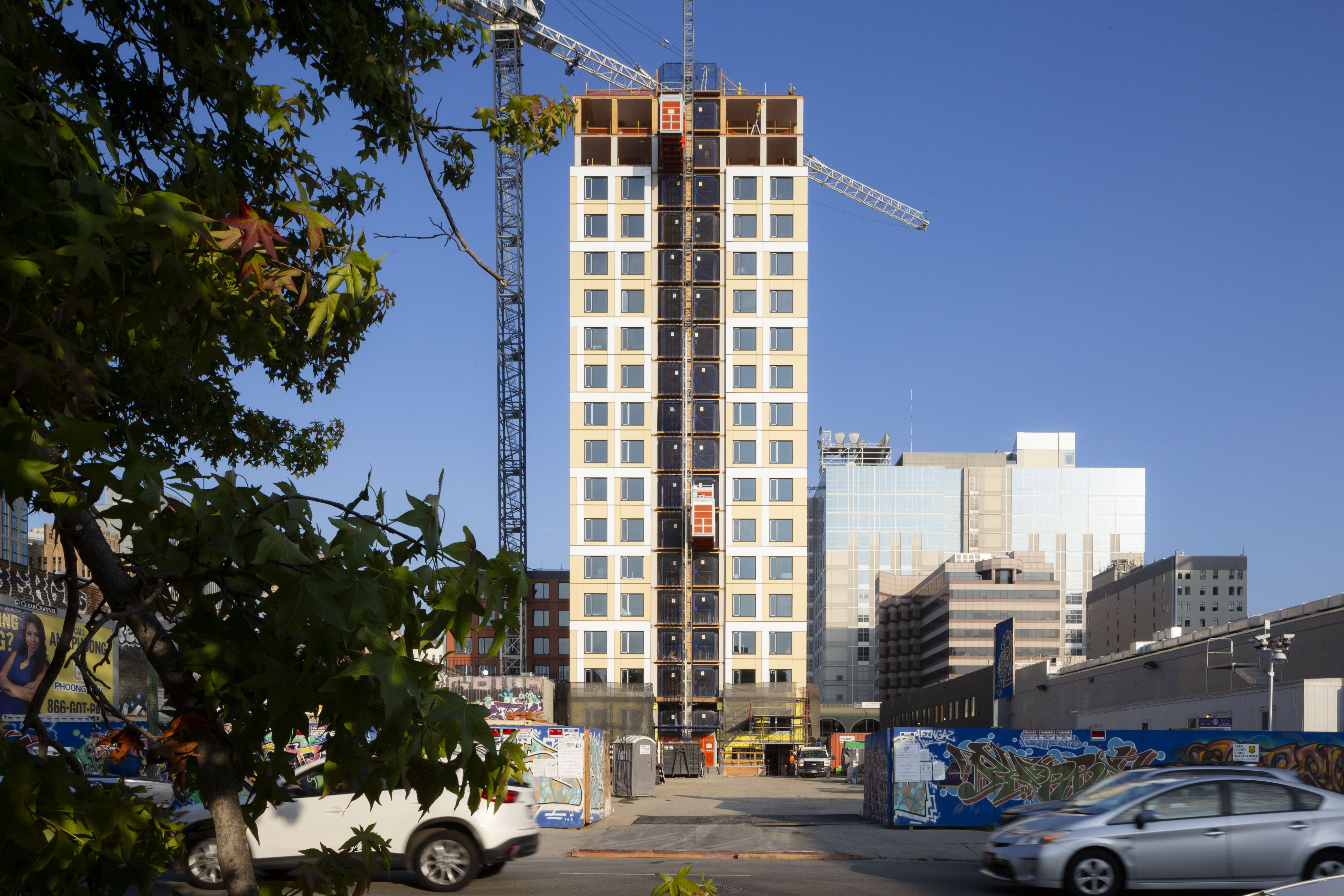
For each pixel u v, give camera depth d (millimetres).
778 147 89750
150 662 2350
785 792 49375
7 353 1903
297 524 2277
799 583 82000
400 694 2033
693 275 85312
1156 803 13805
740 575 82375
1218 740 25531
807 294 85000
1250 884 13383
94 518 2322
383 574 2207
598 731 28109
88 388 2037
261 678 2137
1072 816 14172
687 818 29375
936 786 25266
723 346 84688
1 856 1982
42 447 2018
